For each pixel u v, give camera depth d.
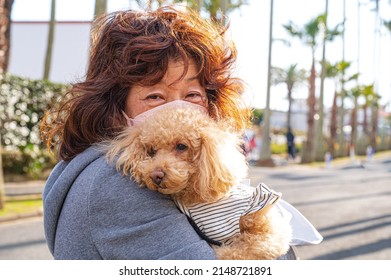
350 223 7.44
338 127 39.09
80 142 1.65
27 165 11.12
